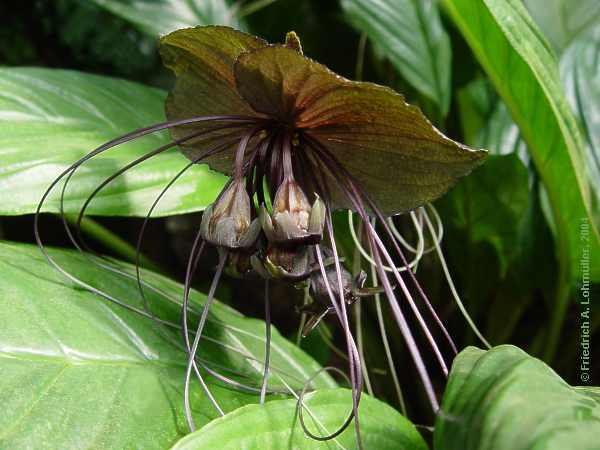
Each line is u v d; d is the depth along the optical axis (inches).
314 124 12.7
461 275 26.3
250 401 13.9
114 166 16.5
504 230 24.0
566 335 29.8
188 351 12.6
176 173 17.1
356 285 12.7
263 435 11.2
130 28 40.4
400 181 13.1
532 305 30.7
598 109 24.7
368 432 12.6
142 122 21.0
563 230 21.8
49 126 18.2
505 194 22.8
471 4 17.2
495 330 26.6
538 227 24.7
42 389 11.6
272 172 12.9
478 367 10.0
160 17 25.5
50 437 11.0
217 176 17.5
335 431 12.2
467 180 23.0
